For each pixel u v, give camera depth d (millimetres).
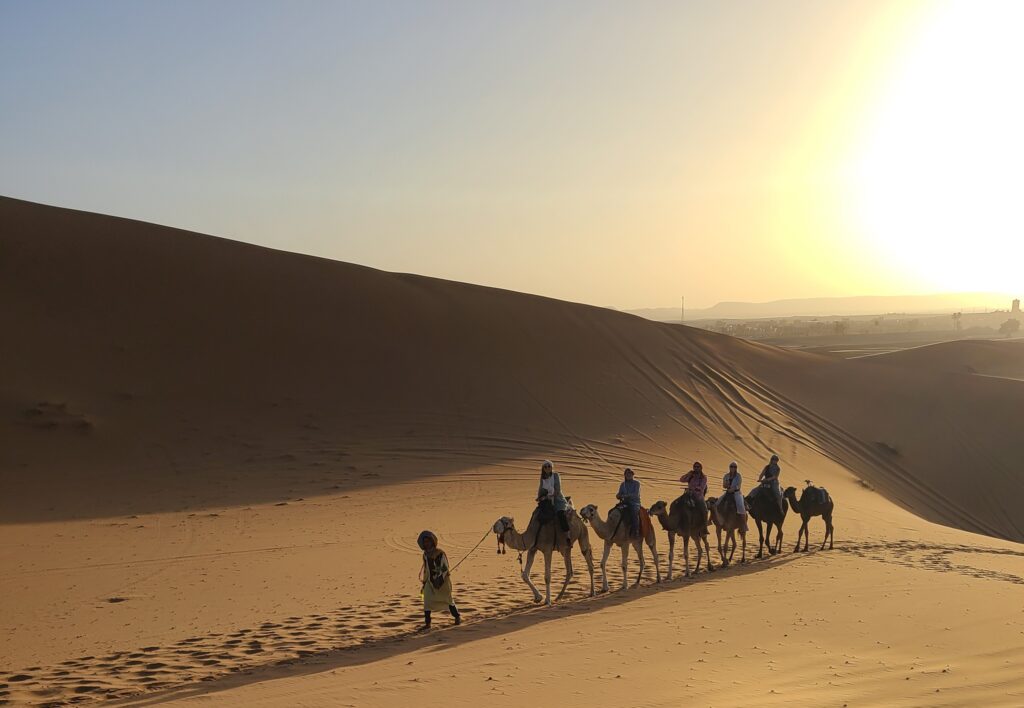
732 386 54344
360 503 29141
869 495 38906
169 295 45156
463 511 28062
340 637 13656
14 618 15875
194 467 32719
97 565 20734
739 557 21875
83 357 38688
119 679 11609
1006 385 60594
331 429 37781
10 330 38875
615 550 23500
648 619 13797
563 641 12352
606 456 38656
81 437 33562
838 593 15680
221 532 24828
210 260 49875
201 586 18547
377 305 50812
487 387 44875
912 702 8586
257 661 12266
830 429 50938
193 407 37406
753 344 66438
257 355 42500
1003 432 53125
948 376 62281
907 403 56688
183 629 14852
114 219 52062
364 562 20938
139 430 34938
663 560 21562
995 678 9594
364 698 9555
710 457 41188
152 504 28672
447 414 41219
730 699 8875
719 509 20297
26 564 20844
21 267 43469
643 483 34500
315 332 45938
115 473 31531
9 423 33406
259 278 49625
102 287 44031
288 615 15719
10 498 28547
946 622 12906
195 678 11477
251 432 36375
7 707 10320
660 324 63594
